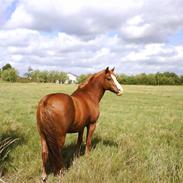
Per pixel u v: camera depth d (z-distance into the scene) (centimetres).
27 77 10100
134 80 8875
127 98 3525
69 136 923
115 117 1620
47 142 571
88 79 711
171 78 8831
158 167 586
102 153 679
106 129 1131
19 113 1577
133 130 1159
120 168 605
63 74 10419
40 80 10069
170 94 4547
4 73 8588
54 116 552
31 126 1094
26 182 556
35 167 621
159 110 2148
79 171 566
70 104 584
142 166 602
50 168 623
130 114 1806
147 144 870
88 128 702
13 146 734
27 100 2581
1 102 2261
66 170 586
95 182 531
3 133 891
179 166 609
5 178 581
